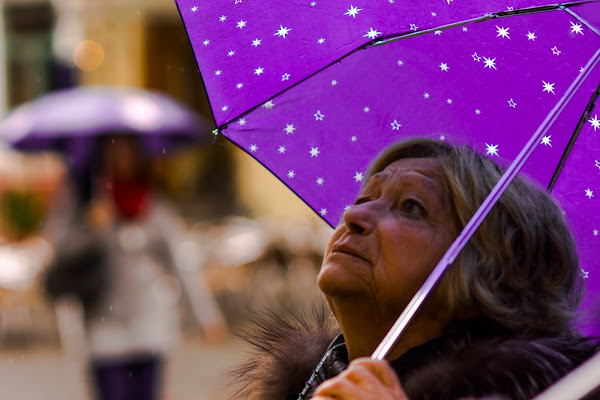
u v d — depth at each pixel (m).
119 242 8.55
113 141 8.57
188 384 13.51
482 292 2.55
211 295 18.00
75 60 31.66
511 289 2.58
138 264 8.61
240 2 3.35
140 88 32.66
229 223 25.55
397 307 2.66
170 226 8.85
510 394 2.34
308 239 19.78
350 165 3.43
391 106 3.38
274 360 3.08
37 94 31.50
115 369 8.48
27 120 15.26
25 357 16.12
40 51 31.58
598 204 3.16
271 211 32.94
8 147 15.55
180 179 33.12
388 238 2.67
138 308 8.54
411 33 3.19
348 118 3.42
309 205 3.49
